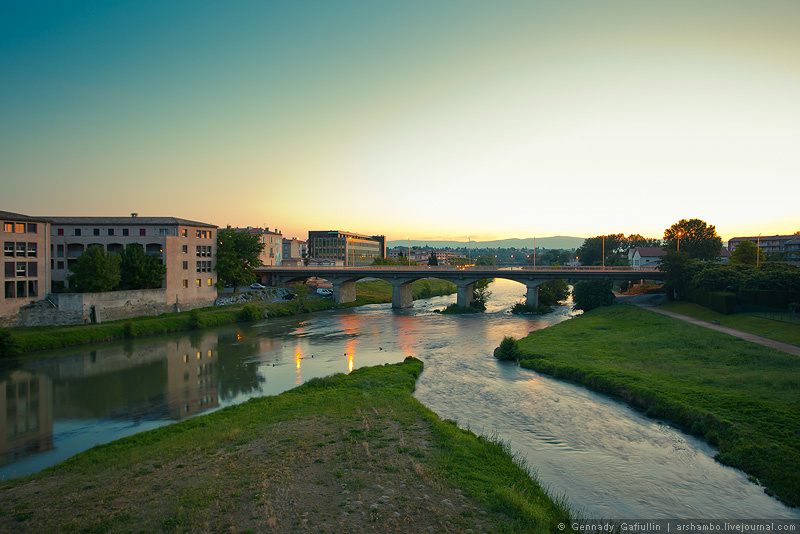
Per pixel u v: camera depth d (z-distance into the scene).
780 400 31.06
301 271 120.12
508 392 40.56
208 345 66.06
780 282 65.00
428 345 64.69
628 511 21.03
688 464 26.16
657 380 38.81
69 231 86.69
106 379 48.31
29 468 27.45
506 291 183.25
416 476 22.11
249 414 33.25
